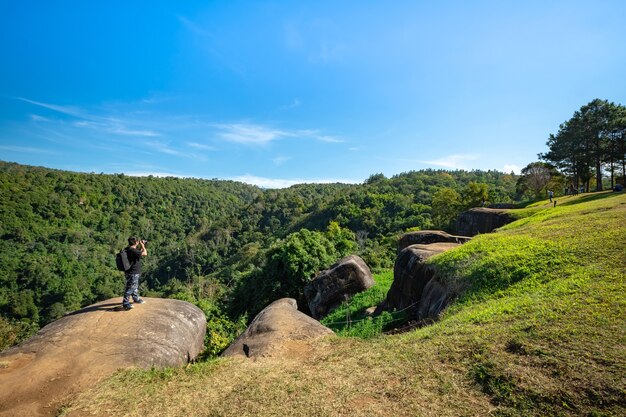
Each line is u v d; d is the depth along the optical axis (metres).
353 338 7.29
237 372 5.73
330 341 7.12
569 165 45.62
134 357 6.16
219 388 5.20
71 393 5.07
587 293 6.59
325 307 20.73
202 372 5.77
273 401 4.71
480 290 9.15
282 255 26.95
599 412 3.74
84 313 7.87
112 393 5.04
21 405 4.80
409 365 5.45
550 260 9.01
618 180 46.25
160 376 5.65
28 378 5.36
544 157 47.94
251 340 7.52
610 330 5.16
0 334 16.34
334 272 21.02
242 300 29.61
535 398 4.16
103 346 6.40
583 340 5.04
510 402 4.20
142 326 7.27
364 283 20.97
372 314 16.91
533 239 11.42
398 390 4.77
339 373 5.46
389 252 39.28
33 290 65.12
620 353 4.56
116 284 75.31
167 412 4.61
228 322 19.45
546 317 5.99
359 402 4.58
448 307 9.24
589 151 41.69
